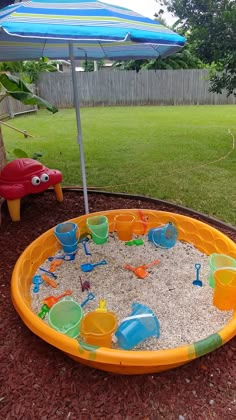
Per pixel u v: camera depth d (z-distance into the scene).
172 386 1.46
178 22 4.97
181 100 14.01
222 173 4.46
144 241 2.69
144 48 2.62
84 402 1.39
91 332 1.52
